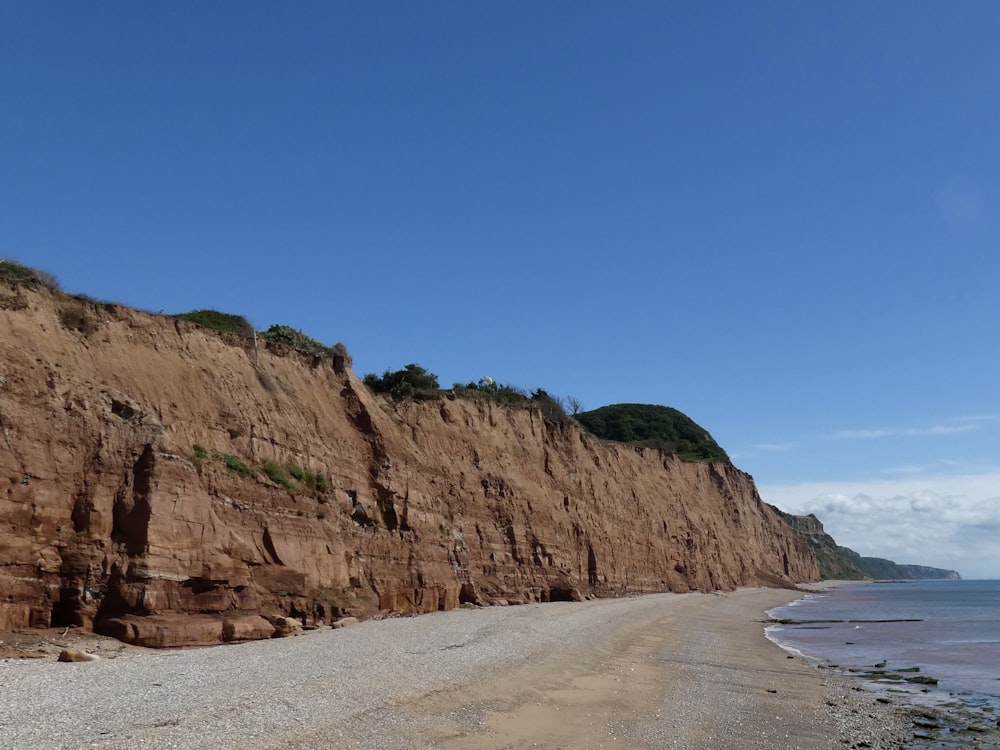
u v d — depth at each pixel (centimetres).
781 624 5319
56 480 2020
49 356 2216
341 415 3816
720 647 3425
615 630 3600
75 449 2103
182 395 2709
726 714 1923
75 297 2541
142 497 2144
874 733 1844
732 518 10625
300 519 2889
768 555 12300
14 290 2277
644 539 7250
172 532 2184
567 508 5900
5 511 1880
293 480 3034
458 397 5272
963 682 2753
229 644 2167
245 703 1403
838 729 1856
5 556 1859
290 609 2636
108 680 1498
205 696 1425
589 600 5328
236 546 2458
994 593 13262
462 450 4878
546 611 4041
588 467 6700
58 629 1919
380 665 1923
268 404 3184
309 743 1242
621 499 7131
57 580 1969
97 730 1155
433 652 2255
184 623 2119
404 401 4675
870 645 4019
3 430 1934
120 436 2211
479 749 1384
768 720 1897
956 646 3991
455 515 4375
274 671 1723
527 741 1474
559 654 2578
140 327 2748
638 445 8894
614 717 1761
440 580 3812
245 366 3234
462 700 1714
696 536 8594
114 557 2056
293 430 3241
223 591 2348
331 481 3366
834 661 3325
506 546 4778
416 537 3794
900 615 6544
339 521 3253
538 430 6103
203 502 2347
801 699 2231
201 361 2950
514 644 2625
